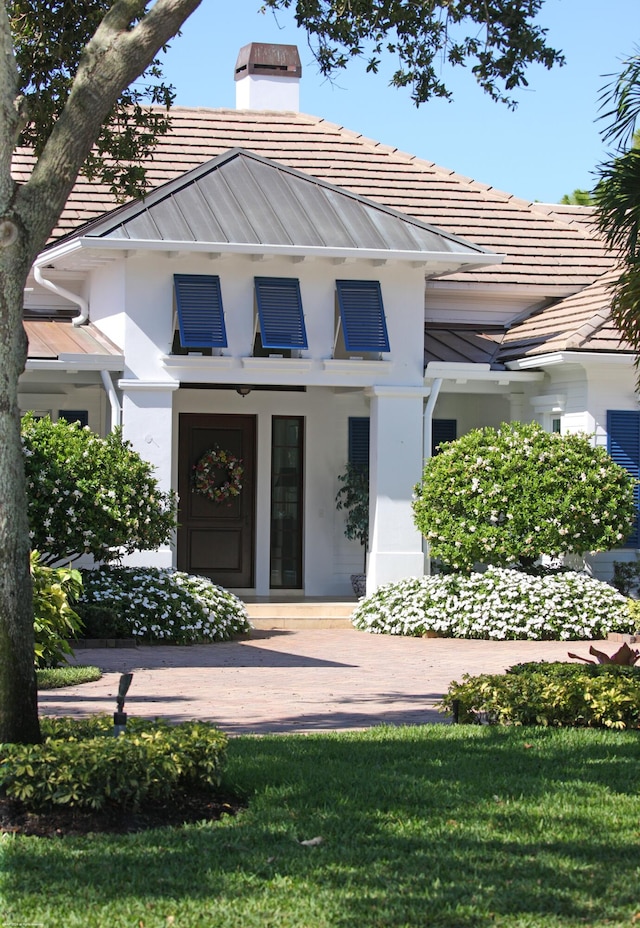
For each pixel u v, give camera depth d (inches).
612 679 402.3
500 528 695.7
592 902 226.7
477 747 355.3
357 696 460.4
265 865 243.4
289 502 827.4
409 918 217.2
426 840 262.5
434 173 957.2
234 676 507.8
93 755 271.6
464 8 432.5
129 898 224.7
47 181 305.7
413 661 567.2
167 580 645.9
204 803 291.0
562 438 711.1
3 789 276.5
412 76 467.2
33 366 684.1
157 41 320.8
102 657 559.2
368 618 697.0
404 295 748.6
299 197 767.7
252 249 695.1
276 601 781.9
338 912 219.6
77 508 612.1
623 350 725.9
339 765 327.6
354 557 827.4
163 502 669.3
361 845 258.5
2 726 291.3
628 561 746.2
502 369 780.6
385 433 741.9
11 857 244.5
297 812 281.3
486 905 223.9
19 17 494.9
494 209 932.6
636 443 747.4
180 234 695.1
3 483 293.1
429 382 767.7
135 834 263.0
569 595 673.0
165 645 613.9
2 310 295.1
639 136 625.3
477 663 561.9
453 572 753.6
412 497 744.3
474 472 700.0
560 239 916.6
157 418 705.0
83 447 619.5
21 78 501.7
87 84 313.3
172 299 709.9
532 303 884.0
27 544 296.8
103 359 694.5
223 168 784.3
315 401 823.7
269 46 1011.3
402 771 323.0
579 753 349.7
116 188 535.8
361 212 763.4
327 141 955.3
